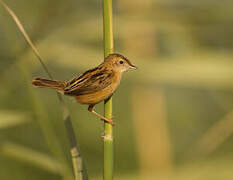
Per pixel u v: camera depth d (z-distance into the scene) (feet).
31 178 39.45
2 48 34.30
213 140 30.19
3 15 30.19
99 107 47.47
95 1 36.86
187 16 34.99
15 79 34.17
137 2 34.81
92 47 32.68
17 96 37.01
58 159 28.78
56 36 33.55
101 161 45.06
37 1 35.12
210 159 30.14
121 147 45.03
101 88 29.37
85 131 45.91
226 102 40.57
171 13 34.94
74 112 46.52
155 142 37.22
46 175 39.32
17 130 41.88
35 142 42.50
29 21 36.01
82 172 22.75
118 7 35.53
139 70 29.63
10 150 28.19
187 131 47.47
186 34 34.99
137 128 37.35
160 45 36.11
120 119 46.68
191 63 28.43
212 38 35.45
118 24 34.63
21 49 31.27
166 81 28.17
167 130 37.52
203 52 30.07
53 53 32.09
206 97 47.47
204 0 35.58
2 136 40.14
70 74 44.16
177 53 30.63
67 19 35.32
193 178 29.04
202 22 35.24
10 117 26.45
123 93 46.88
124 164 44.06
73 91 29.07
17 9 36.60
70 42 33.50
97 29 34.68
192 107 48.19
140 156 37.22
